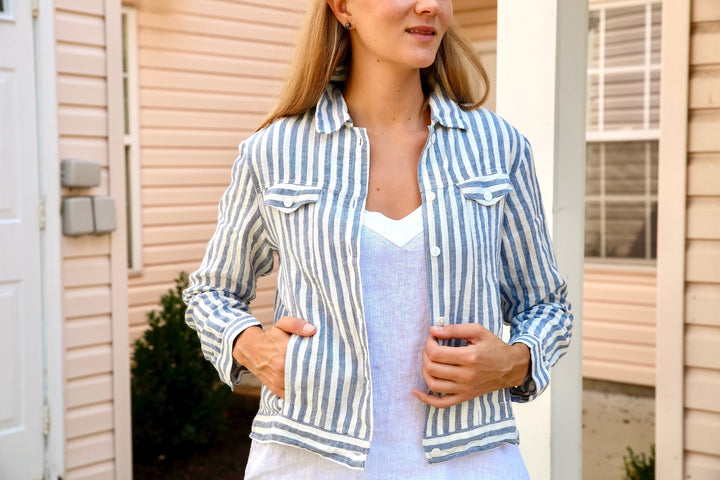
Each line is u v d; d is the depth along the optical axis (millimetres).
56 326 4004
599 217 6383
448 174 1350
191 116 6754
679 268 3195
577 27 2326
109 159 4230
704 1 3109
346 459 1319
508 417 1385
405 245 1314
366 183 1354
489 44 6832
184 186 6742
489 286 1357
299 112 1427
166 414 5375
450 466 1337
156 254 6578
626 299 6242
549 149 2293
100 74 4184
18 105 3846
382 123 1411
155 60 6504
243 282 1501
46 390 4000
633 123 6160
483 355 1261
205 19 6785
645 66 6059
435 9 1274
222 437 5637
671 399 3232
